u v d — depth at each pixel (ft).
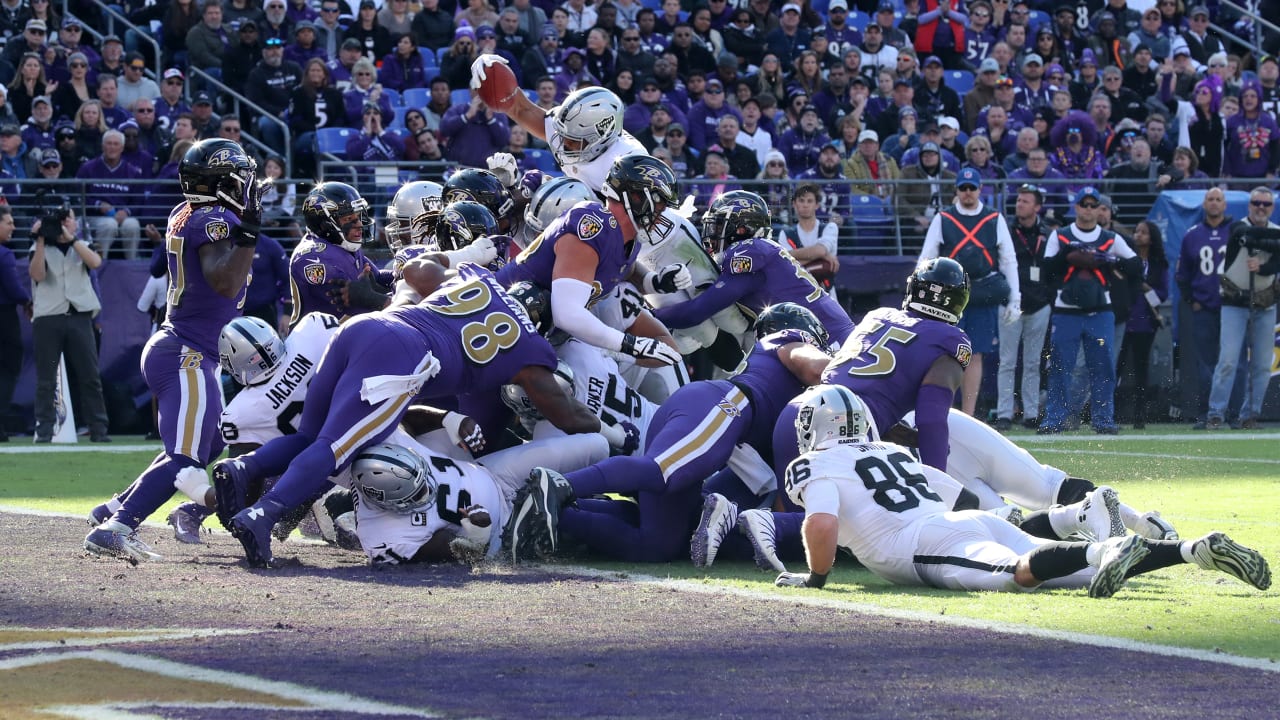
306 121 140.56
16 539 57.31
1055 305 122.83
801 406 47.39
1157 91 167.53
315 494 50.44
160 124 133.18
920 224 137.18
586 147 66.85
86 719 28.55
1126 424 133.08
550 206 62.13
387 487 49.42
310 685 31.50
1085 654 35.14
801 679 32.30
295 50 145.18
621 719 28.81
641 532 52.29
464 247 59.06
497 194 64.08
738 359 71.56
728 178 137.59
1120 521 49.06
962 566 44.83
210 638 36.78
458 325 52.03
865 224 136.46
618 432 56.90
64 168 131.03
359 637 36.96
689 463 52.16
